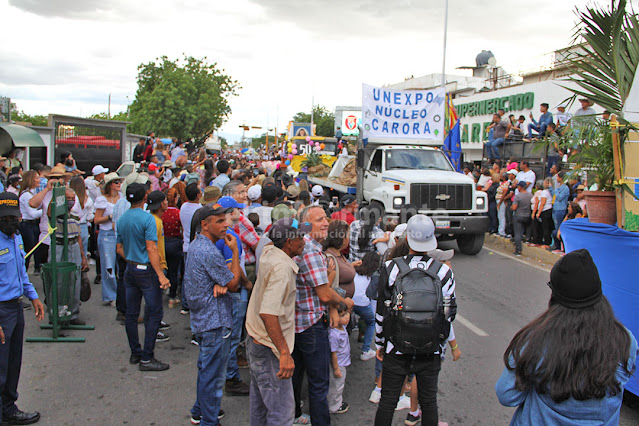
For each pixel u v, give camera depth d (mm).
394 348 3412
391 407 3465
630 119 4469
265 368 3486
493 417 4340
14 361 3980
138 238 4992
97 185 9156
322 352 3760
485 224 10594
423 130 12438
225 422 4191
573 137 4820
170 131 37469
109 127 16688
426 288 3279
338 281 4340
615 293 4316
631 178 4344
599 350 2104
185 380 4910
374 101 12039
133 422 4121
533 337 2240
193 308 3873
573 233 4770
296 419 4156
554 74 22016
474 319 6906
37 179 7836
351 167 13914
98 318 6637
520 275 9422
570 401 2145
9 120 16547
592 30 5125
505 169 13742
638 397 4453
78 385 4730
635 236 4121
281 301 3357
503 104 22344
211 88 40031
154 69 41250
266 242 4871
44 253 8234
